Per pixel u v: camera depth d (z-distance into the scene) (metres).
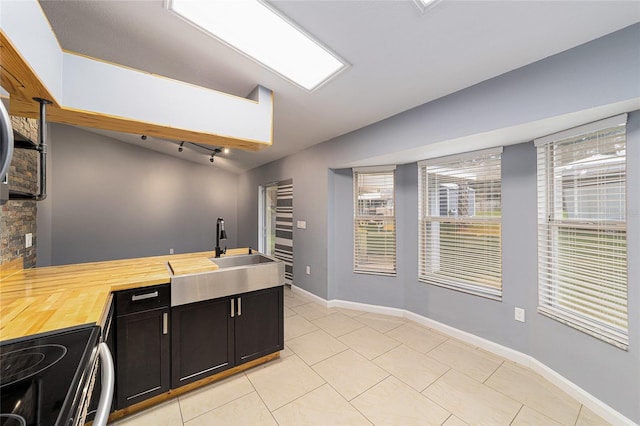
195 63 1.90
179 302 1.78
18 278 1.72
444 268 2.83
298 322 3.06
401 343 2.57
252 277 2.12
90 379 0.87
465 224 2.65
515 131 1.89
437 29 1.46
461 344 2.55
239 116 2.08
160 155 5.74
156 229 5.68
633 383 1.50
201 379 1.89
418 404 1.76
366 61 1.78
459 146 2.35
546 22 1.35
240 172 6.40
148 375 1.69
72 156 4.81
